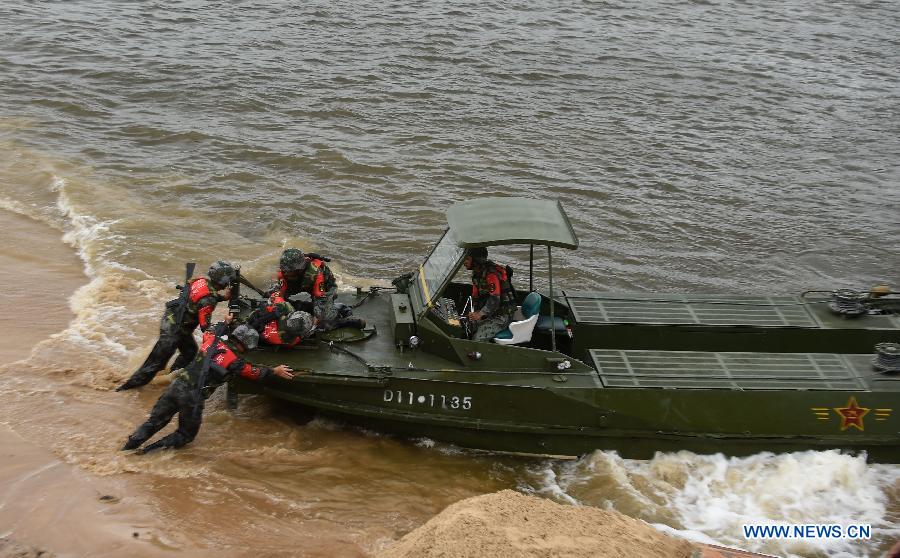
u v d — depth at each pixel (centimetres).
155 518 674
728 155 1759
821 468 770
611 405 773
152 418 771
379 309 906
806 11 2972
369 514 710
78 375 891
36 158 1552
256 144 1678
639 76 2223
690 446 786
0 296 1062
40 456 745
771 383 785
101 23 2386
